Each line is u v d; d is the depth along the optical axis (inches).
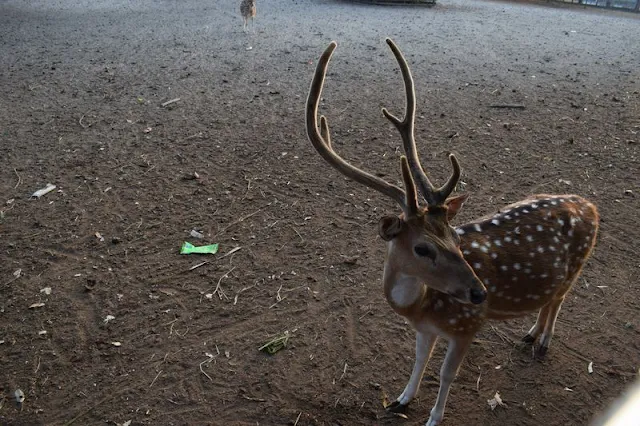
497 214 133.3
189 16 613.3
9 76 388.5
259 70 410.3
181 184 245.8
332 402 140.0
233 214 223.1
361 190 240.7
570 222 132.6
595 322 165.5
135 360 152.9
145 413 137.6
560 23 625.0
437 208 108.7
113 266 191.2
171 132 299.7
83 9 642.8
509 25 601.9
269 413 137.2
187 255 197.6
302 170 258.7
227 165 263.3
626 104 342.6
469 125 310.8
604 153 275.6
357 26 568.1
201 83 379.9
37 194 233.9
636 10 723.4
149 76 394.3
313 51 463.2
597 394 141.9
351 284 182.5
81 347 157.1
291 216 221.6
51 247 201.0
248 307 172.9
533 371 148.6
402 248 108.3
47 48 464.4
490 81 388.8
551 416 136.0
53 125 307.0
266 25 566.9
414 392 136.6
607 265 190.9
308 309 171.9
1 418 135.9
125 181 247.3
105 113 325.1
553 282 129.2
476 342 158.2
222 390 143.9
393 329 163.5
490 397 140.9
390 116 122.0
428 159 269.7
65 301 174.2
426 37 525.7
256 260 194.9
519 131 302.7
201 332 162.9
